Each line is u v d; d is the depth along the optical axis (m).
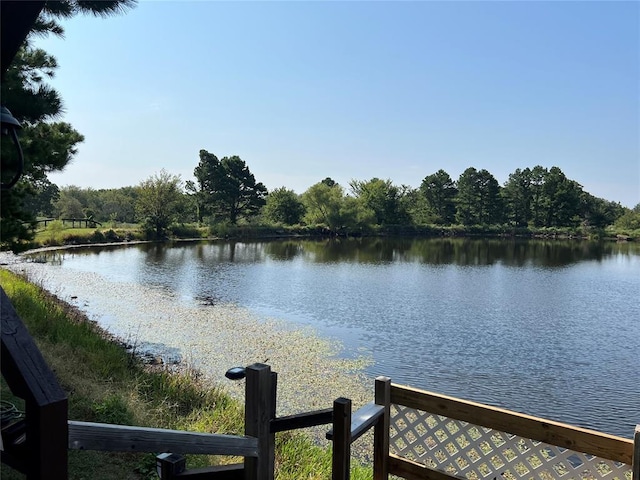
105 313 15.86
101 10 6.48
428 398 3.39
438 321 16.73
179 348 12.22
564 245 60.75
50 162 7.95
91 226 47.16
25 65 8.17
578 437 2.86
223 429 5.63
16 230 7.94
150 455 4.32
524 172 85.88
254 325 15.30
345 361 12.00
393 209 76.12
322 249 45.25
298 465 5.10
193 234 51.41
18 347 1.50
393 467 3.51
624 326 16.44
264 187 67.81
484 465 3.53
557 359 12.63
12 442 1.58
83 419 4.86
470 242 62.69
